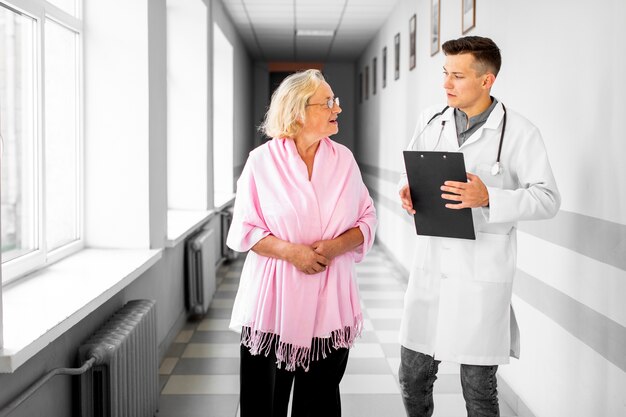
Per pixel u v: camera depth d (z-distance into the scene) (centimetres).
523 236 328
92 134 356
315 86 204
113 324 259
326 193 207
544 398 294
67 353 232
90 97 355
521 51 330
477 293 224
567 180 270
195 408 326
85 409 231
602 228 235
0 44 272
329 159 211
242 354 215
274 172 206
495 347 225
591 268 245
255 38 1035
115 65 354
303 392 217
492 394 231
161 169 387
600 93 238
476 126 229
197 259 488
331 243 203
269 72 1390
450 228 218
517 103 337
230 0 744
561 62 276
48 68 317
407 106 691
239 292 217
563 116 274
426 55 588
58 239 335
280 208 204
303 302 204
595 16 243
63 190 341
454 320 227
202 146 603
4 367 169
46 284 260
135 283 336
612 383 226
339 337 209
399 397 347
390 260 806
